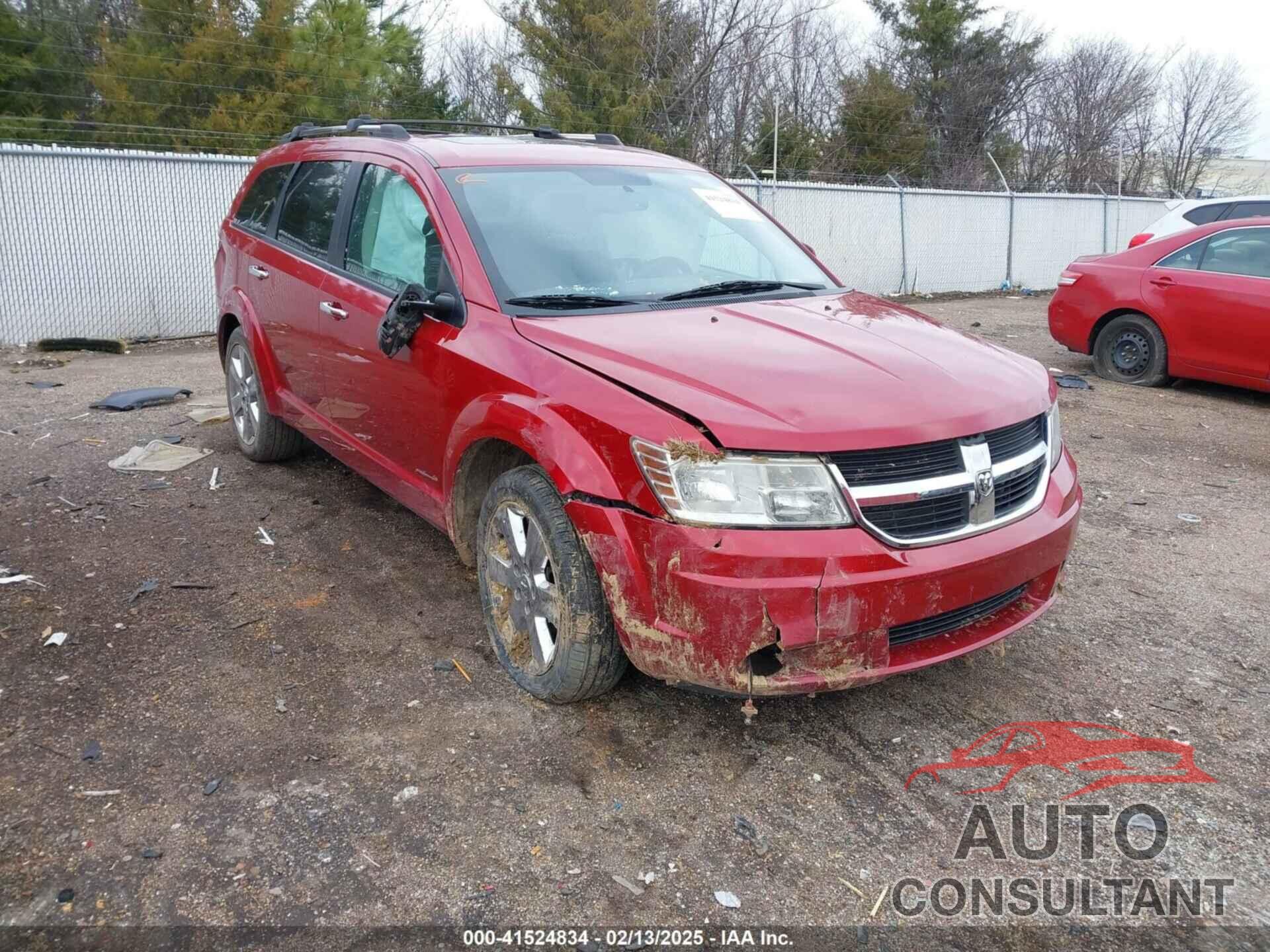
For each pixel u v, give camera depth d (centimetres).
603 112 2441
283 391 521
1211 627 408
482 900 247
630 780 296
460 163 405
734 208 459
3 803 274
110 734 308
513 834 271
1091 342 929
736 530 268
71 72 2028
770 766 305
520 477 324
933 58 3566
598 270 379
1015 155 3606
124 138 1939
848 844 272
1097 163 3703
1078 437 719
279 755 301
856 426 276
